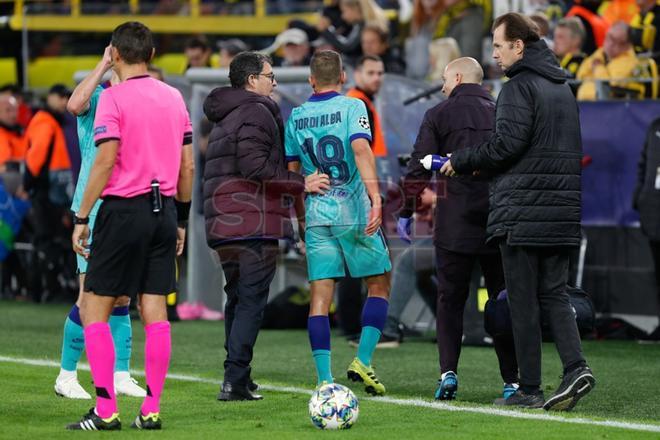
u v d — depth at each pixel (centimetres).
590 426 2183
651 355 3344
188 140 2233
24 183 4662
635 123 3866
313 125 2486
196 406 2411
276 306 3922
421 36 4712
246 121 2467
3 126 4897
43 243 4738
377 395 2580
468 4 4631
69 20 5472
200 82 4047
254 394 2556
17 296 5019
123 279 2092
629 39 4112
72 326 2498
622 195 3888
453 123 2542
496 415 2305
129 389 2566
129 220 2077
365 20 4584
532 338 2400
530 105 2353
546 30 3888
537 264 2403
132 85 2111
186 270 4331
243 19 5447
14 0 5700
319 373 2456
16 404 2420
